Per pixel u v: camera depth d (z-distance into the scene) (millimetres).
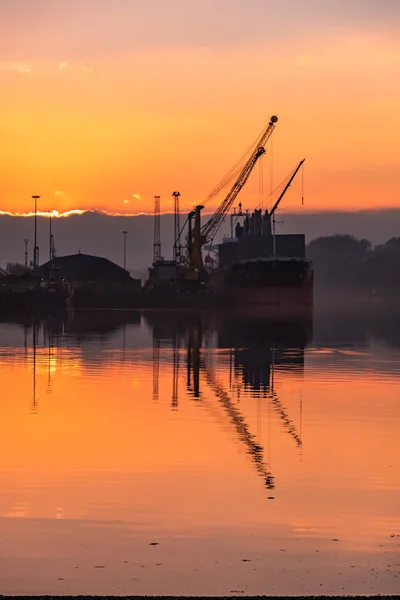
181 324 176250
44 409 55344
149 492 33125
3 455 40000
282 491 33438
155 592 22922
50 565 24906
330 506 31250
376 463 38750
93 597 22422
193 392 65000
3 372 79312
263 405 57844
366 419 51688
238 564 25031
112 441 43750
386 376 77312
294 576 24062
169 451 41188
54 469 37062
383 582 23609
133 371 80938
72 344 117125
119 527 28578
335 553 26000
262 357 98188
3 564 24984
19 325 168250
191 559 25438
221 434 46062
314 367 86125
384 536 27734
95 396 62219
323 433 46688
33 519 29422
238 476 35969
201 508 30844
